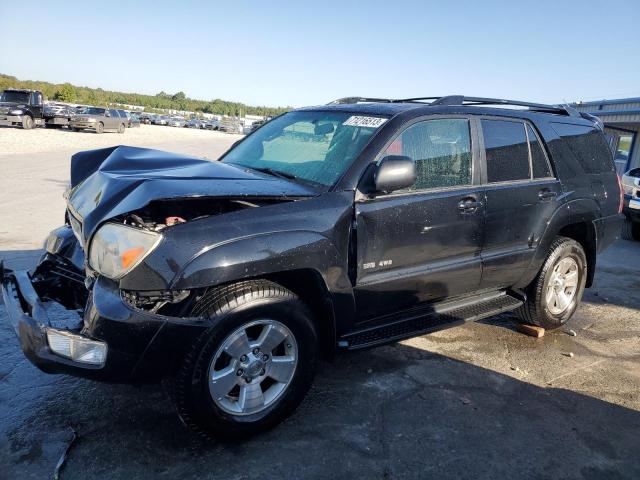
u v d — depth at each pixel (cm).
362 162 344
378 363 416
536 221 448
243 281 297
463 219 390
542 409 363
